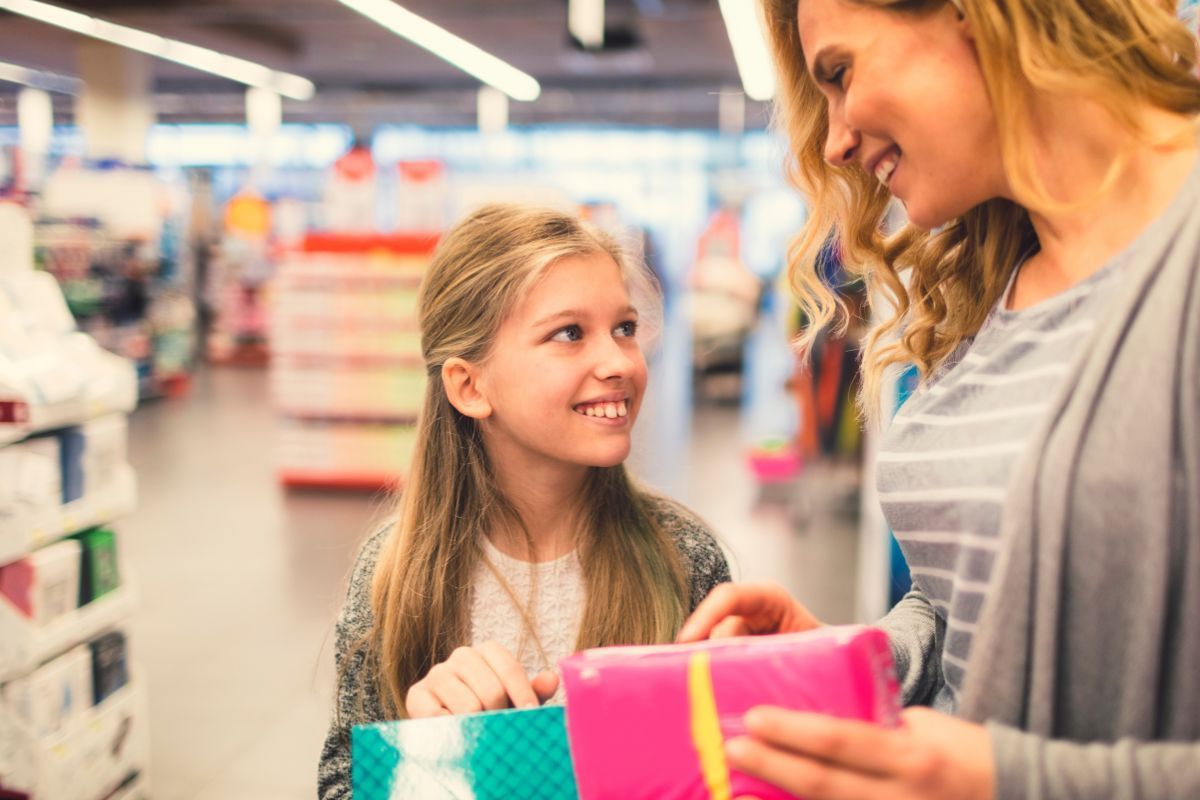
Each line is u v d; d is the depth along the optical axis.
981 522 0.84
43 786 2.60
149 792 3.20
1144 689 0.72
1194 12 1.17
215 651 4.39
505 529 1.39
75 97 20.66
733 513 6.73
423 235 7.46
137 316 11.29
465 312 1.33
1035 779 0.64
